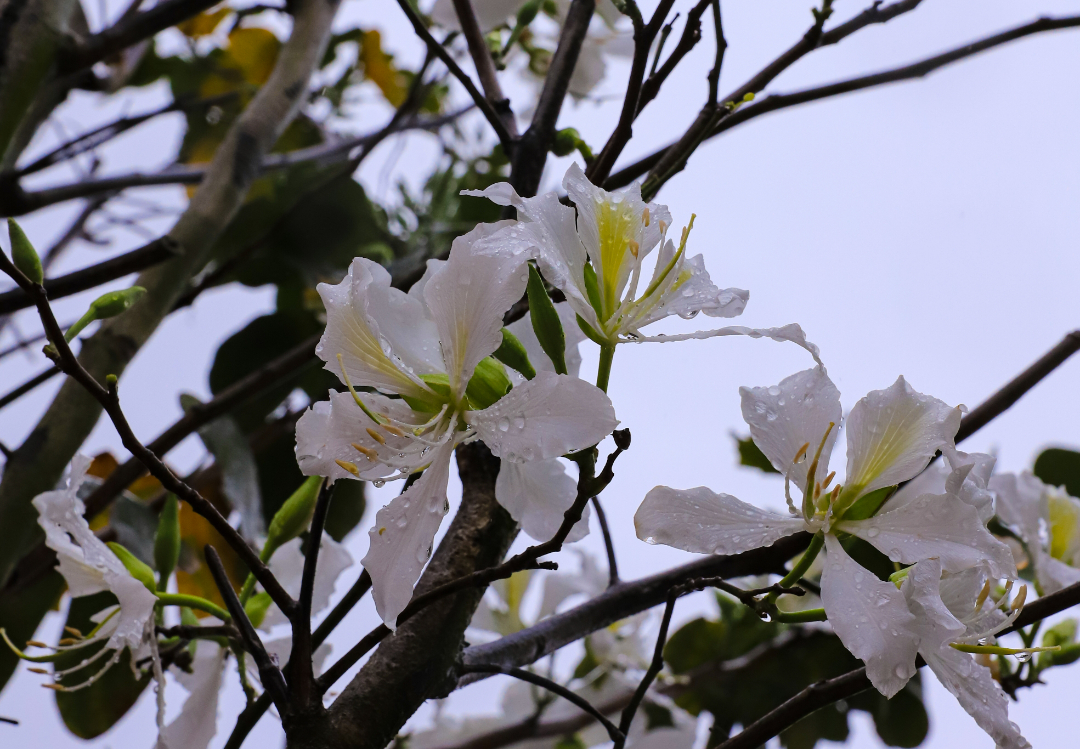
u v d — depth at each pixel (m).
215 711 0.70
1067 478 0.87
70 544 0.67
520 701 0.94
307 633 0.57
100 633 0.68
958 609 0.57
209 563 0.59
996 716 0.55
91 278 0.69
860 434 0.57
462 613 0.61
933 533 0.56
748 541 0.56
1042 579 0.75
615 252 0.57
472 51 0.76
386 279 0.58
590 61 0.88
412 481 0.59
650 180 0.65
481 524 0.63
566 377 0.54
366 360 0.57
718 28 0.65
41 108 0.88
